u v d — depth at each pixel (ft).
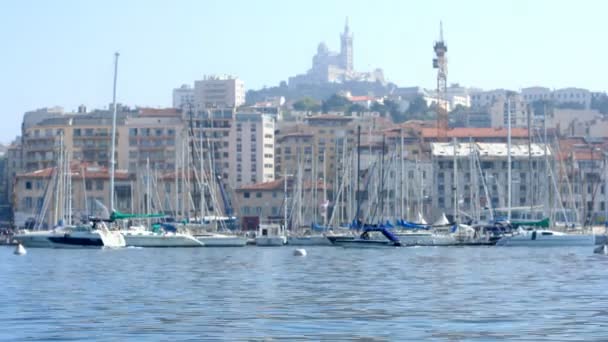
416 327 308.60
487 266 615.57
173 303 379.96
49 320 325.42
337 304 376.07
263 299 396.78
